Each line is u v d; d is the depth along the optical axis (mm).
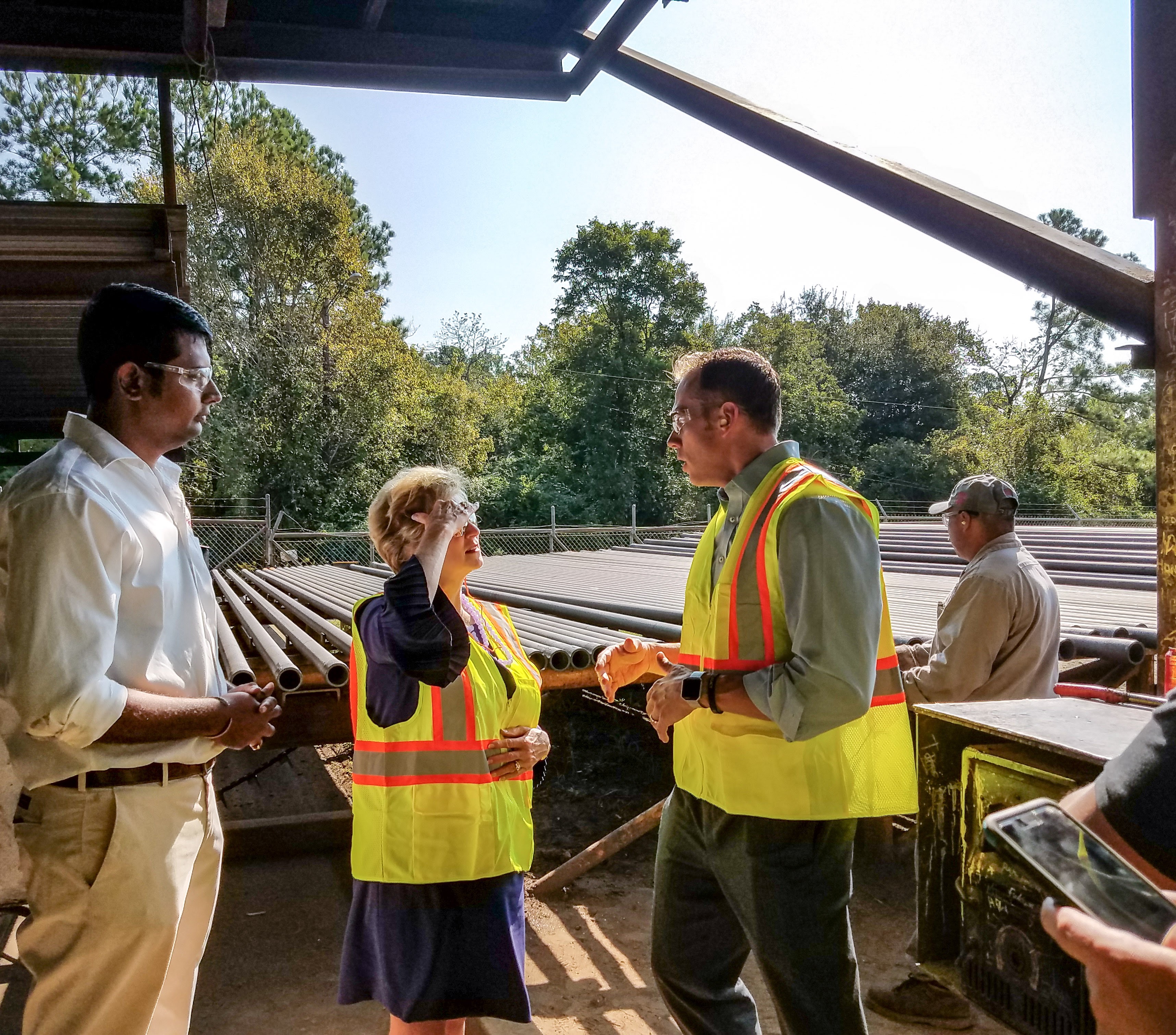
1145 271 2160
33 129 29203
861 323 50781
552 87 4906
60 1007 1909
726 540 2172
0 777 3609
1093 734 1452
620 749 7234
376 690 2158
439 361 51688
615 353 36000
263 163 27656
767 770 1917
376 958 2174
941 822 1710
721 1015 2193
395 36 4656
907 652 3324
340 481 27016
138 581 1958
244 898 4527
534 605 5949
